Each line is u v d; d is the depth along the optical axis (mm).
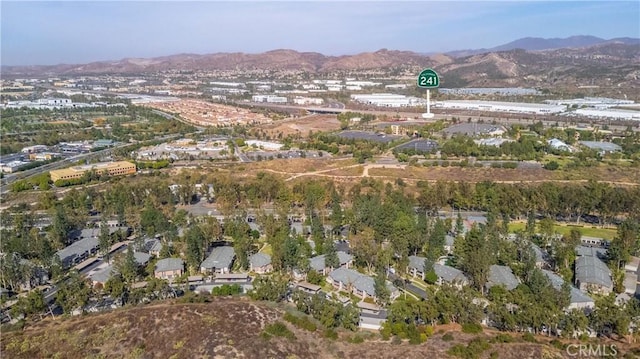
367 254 192625
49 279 189375
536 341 127812
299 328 135625
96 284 175750
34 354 125875
